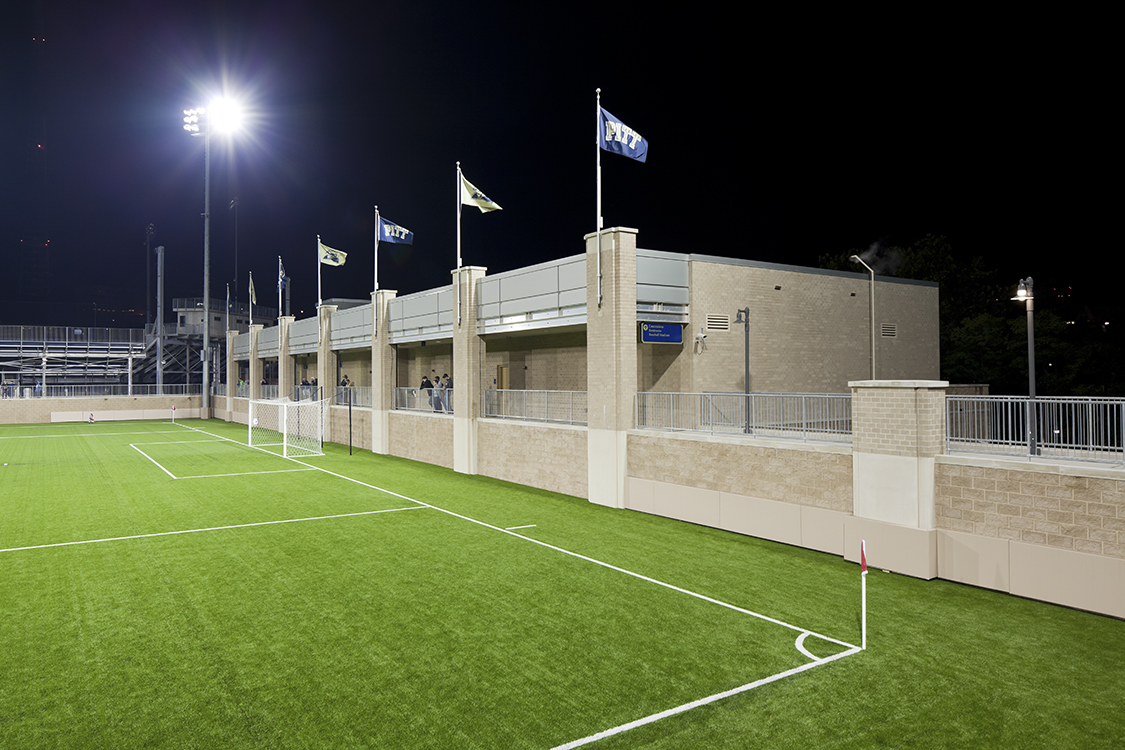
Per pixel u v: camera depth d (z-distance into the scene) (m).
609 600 11.57
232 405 58.38
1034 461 11.57
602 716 7.55
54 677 8.62
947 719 7.54
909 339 30.62
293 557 14.31
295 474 26.72
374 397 35.44
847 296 28.33
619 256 20.14
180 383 72.69
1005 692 8.19
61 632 10.13
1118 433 11.04
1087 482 10.79
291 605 11.31
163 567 13.56
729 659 9.12
